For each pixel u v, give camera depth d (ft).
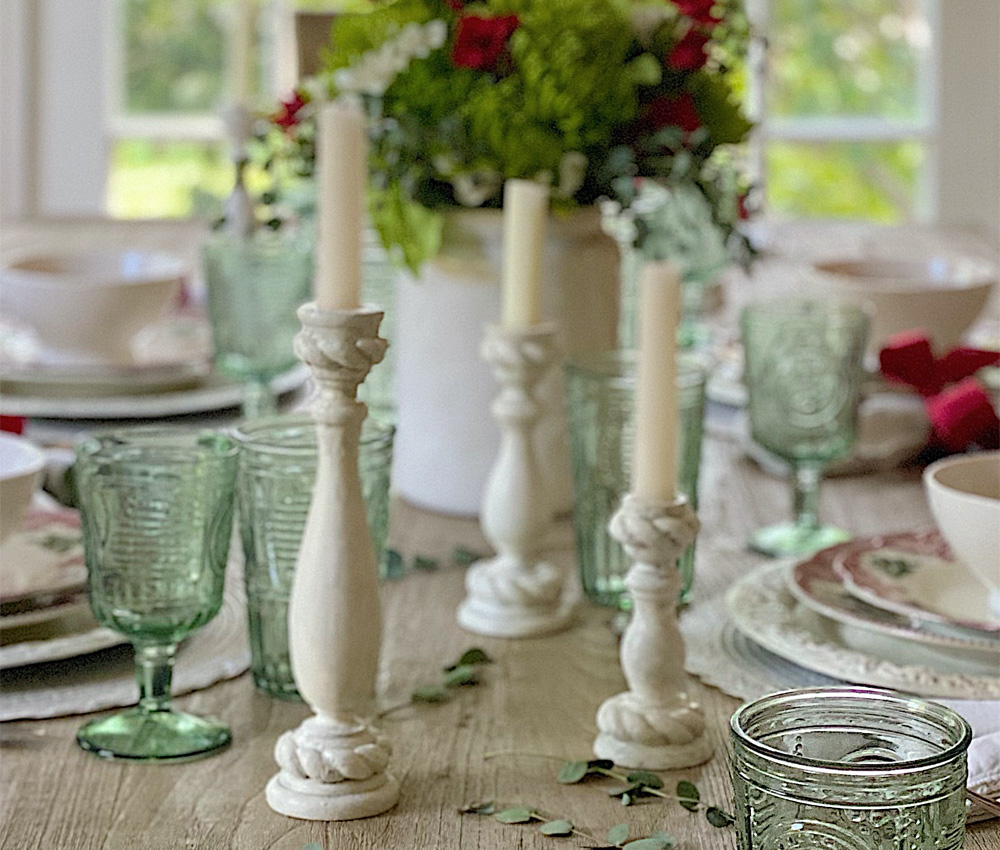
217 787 2.49
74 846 2.29
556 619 3.26
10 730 2.69
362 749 2.40
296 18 4.59
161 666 2.69
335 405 2.37
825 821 1.85
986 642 2.82
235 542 3.79
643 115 3.87
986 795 2.30
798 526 3.94
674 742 2.56
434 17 3.82
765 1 13.30
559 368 4.07
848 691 2.01
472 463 4.12
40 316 5.03
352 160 2.35
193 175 13.82
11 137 13.51
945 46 13.30
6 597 2.98
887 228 9.43
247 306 4.53
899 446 4.60
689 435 3.31
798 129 13.57
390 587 3.56
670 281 2.50
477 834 2.32
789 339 3.81
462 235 3.97
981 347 5.66
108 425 4.73
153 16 13.61
